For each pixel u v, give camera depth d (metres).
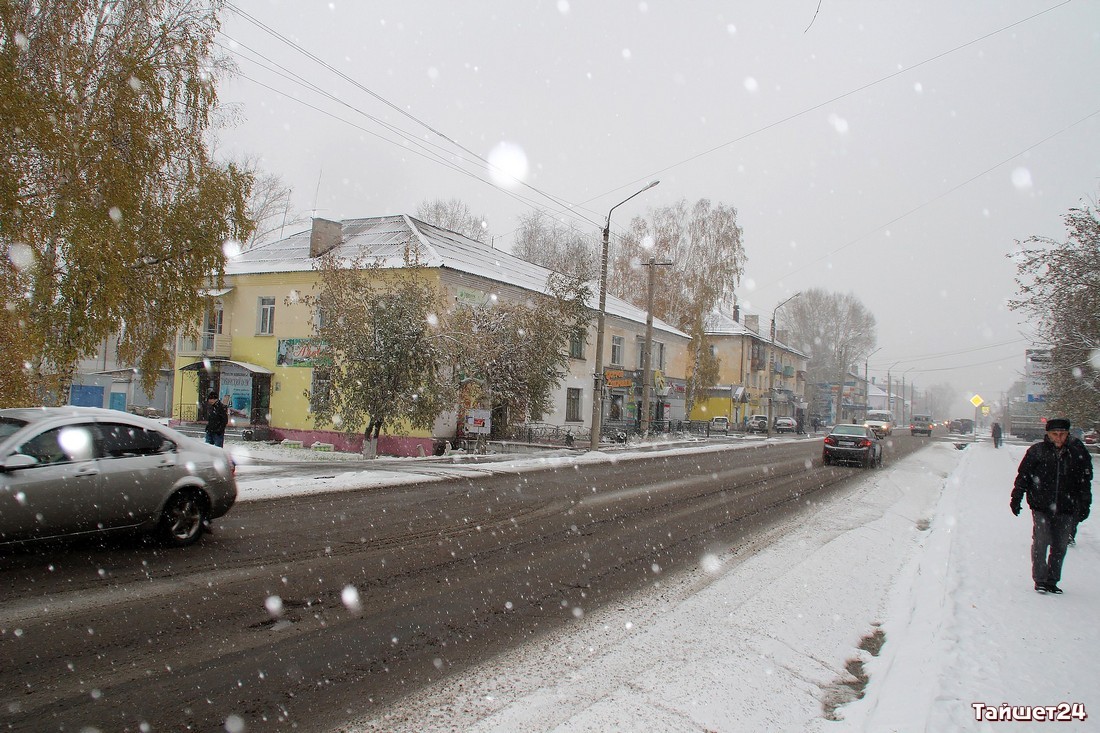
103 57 16.11
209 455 8.04
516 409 24.72
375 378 20.25
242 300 30.14
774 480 17.97
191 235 16.52
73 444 6.77
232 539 8.23
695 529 10.45
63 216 14.43
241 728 3.71
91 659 4.49
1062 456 7.03
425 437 25.05
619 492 14.33
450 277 25.89
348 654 4.86
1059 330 16.31
